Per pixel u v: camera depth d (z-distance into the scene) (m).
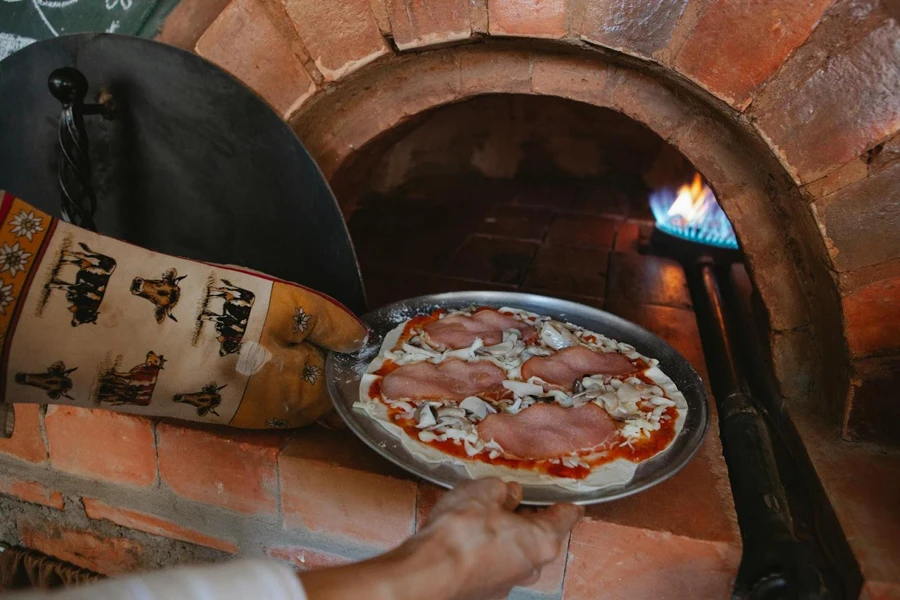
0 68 1.00
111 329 0.70
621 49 0.87
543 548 0.52
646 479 0.69
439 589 0.45
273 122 0.93
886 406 0.85
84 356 0.69
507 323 1.02
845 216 0.80
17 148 1.07
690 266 1.73
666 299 1.50
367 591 0.41
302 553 0.93
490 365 0.90
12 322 0.65
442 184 2.41
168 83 0.97
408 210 2.15
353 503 0.85
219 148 1.00
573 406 0.81
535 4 0.88
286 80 1.01
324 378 0.88
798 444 0.90
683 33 0.83
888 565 0.68
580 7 0.86
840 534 0.73
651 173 2.35
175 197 1.07
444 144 2.43
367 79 1.08
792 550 0.72
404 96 1.11
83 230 0.70
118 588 0.32
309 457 0.85
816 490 0.82
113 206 1.11
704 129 0.99
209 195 1.05
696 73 0.84
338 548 0.90
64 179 0.98
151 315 0.72
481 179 2.47
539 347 0.96
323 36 0.97
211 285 0.76
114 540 1.08
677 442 0.76
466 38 0.94
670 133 1.02
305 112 1.05
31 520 1.14
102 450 0.99
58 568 1.14
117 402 0.74
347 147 1.16
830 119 0.78
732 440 0.95
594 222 2.05
